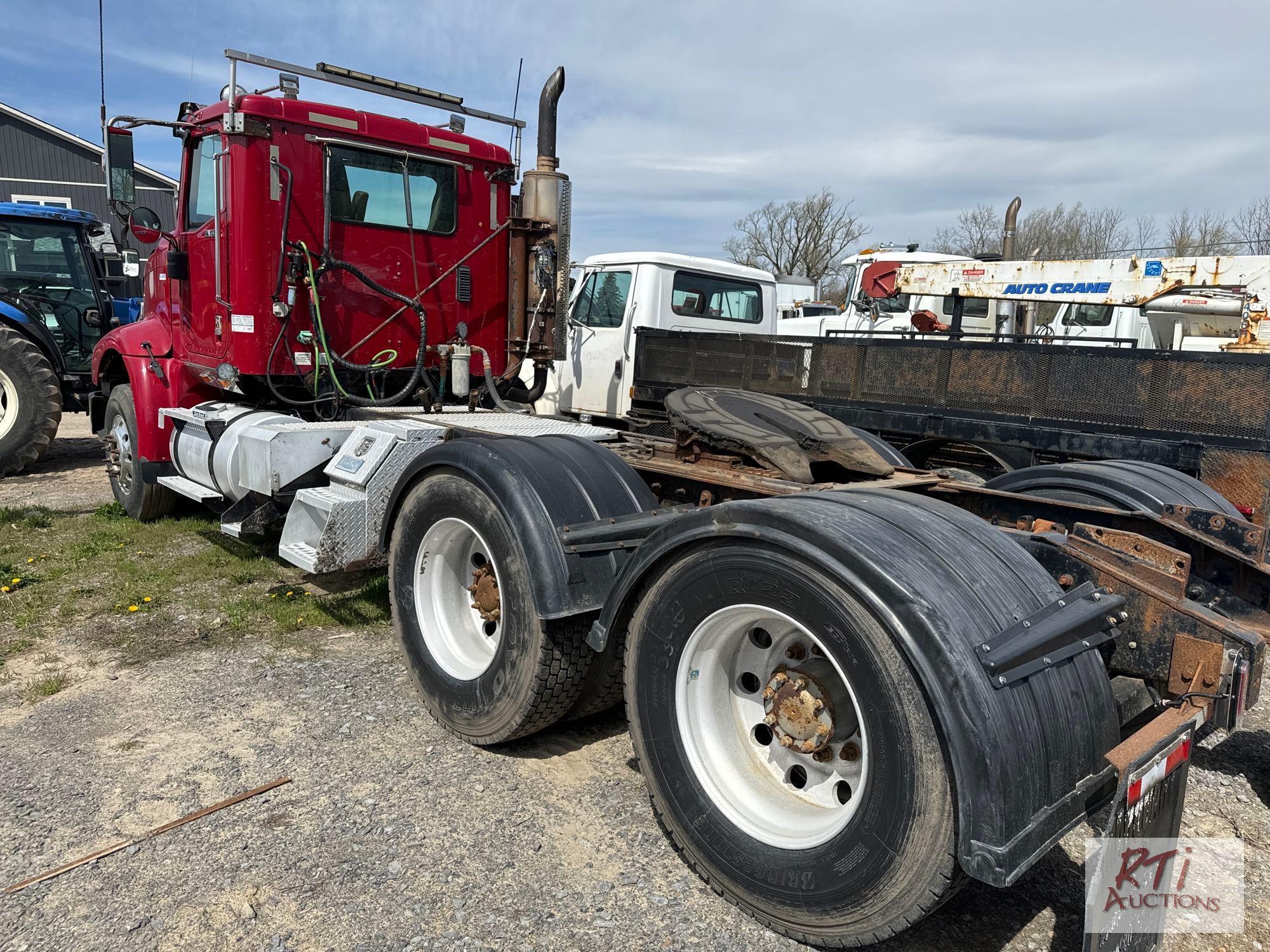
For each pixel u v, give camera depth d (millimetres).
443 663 3150
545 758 2969
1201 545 2715
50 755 2906
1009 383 4504
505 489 2779
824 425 3213
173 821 2535
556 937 2096
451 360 5109
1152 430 3988
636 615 2439
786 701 2178
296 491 4195
